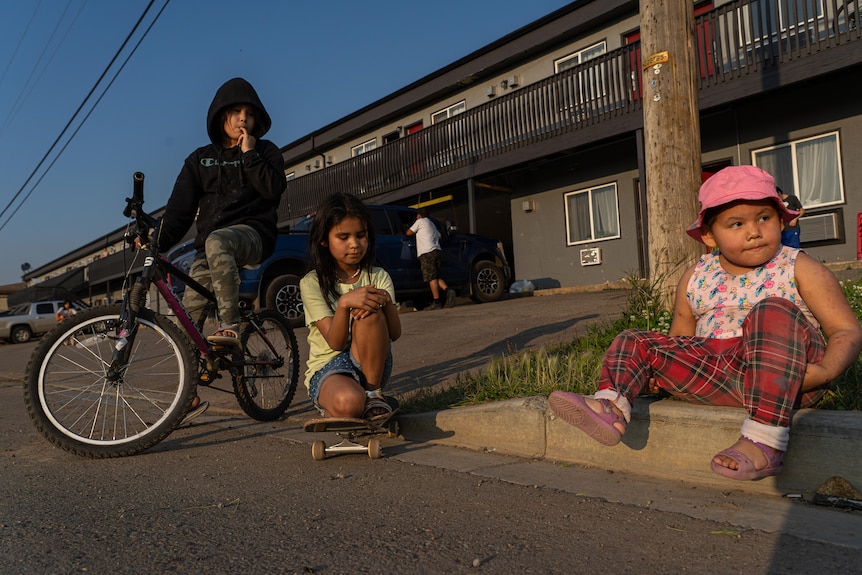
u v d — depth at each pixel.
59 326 3.57
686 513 2.23
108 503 2.63
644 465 2.73
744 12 11.64
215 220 4.13
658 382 2.61
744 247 2.40
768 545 1.92
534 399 3.22
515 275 15.65
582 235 14.23
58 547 2.14
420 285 11.47
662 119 4.46
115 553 2.07
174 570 1.92
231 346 3.99
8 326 23.95
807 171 10.91
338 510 2.42
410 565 1.89
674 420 2.63
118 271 26.70
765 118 11.35
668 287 4.45
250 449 3.63
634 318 4.58
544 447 3.09
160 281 3.82
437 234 11.23
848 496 2.19
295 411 4.88
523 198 15.45
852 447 2.21
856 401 2.65
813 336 2.22
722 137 11.95
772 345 2.16
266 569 1.90
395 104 19.00
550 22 14.65
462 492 2.59
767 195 2.30
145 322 3.64
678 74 4.46
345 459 3.26
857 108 10.27
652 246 4.54
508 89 16.19
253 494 2.69
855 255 10.34
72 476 3.13
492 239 12.66
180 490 2.80
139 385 3.66
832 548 1.87
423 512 2.36
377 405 3.14
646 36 4.54
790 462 2.34
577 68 12.91
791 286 2.41
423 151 16.33
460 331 7.65
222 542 2.13
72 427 3.55
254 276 9.71
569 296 11.25
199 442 3.90
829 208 10.63
